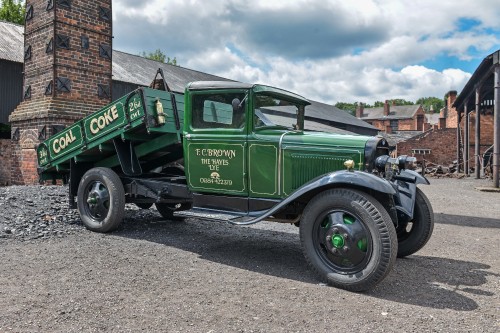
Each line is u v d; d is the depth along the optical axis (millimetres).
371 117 71062
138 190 5285
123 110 4973
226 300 3004
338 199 3340
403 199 4023
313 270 3512
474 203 9773
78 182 5898
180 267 3852
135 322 2566
